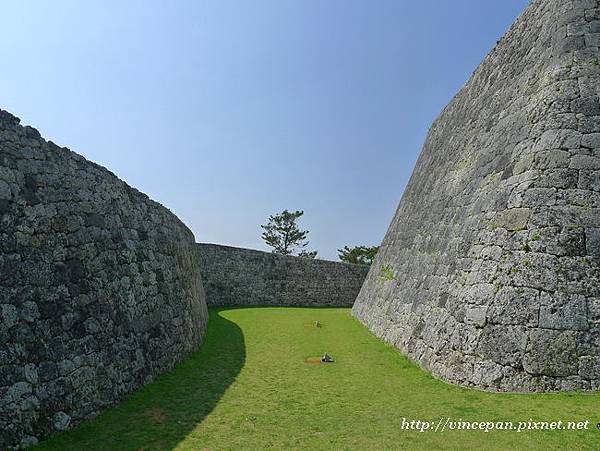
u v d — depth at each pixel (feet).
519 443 15.71
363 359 31.53
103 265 22.80
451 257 29.55
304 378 26.55
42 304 18.31
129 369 22.70
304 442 16.93
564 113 24.58
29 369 16.85
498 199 26.07
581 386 20.18
